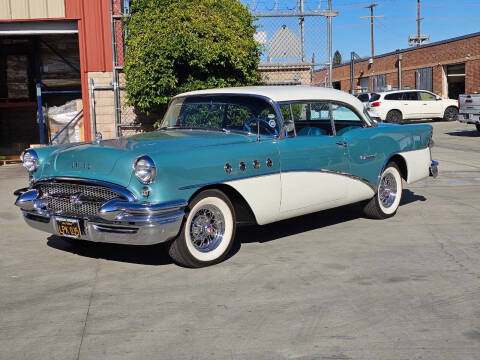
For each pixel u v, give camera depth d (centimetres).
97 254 563
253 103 571
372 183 669
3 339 355
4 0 1312
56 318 390
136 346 342
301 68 1274
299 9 1247
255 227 676
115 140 539
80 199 483
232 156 510
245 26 1156
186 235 487
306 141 580
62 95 1641
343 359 322
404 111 2570
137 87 1113
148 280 474
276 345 342
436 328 365
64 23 1330
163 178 460
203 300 423
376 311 396
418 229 650
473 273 482
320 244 589
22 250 584
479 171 1130
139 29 1110
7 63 1636
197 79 1127
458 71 3106
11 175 1227
